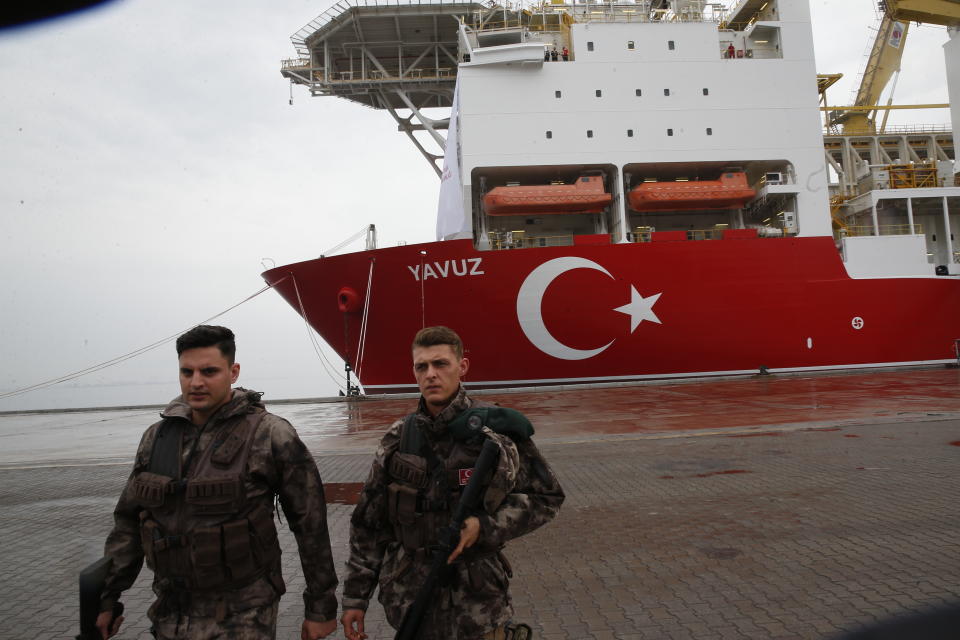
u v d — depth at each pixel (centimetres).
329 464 912
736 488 644
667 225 2250
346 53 2722
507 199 1961
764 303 1994
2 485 853
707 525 521
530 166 2044
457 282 1861
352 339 2019
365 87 2719
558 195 1983
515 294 1867
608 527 531
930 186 2467
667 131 2080
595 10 2386
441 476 210
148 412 2323
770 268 1998
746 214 2341
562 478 735
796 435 959
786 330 2020
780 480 669
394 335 1952
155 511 216
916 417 1077
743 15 2398
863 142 2834
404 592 210
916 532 473
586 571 430
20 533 595
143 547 217
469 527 196
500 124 2044
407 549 211
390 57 2781
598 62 2088
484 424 212
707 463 780
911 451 789
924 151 2916
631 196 2089
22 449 1306
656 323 1938
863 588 374
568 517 568
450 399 221
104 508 694
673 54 2116
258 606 214
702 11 2316
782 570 412
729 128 2098
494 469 204
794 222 2103
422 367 219
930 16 2548
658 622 345
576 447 951
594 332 1914
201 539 206
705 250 1955
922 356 2138
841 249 2208
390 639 348
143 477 218
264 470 220
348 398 2089
